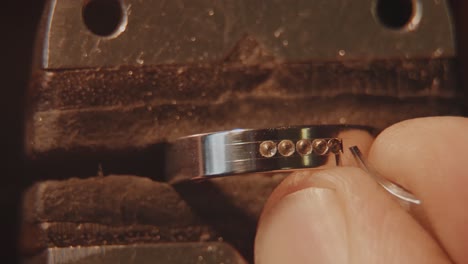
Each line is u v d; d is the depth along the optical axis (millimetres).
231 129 99
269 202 97
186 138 95
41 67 98
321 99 101
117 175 99
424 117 101
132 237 98
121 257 98
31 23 152
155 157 100
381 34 102
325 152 93
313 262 94
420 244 93
